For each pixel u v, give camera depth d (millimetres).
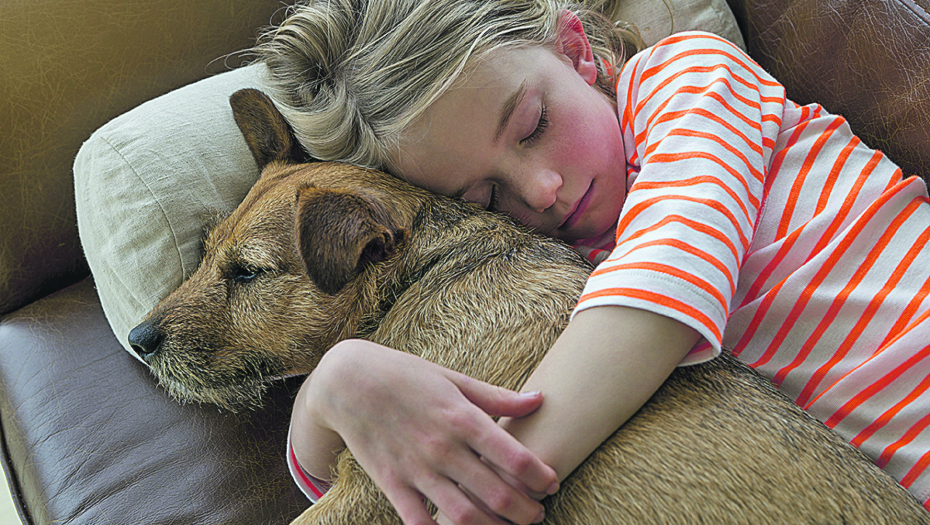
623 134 1033
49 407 1048
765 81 1054
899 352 763
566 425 650
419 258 857
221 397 907
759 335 849
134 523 896
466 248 858
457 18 881
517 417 677
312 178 910
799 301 823
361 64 917
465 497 623
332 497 734
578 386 662
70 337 1160
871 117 1062
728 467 654
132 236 983
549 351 707
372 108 908
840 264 827
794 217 899
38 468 986
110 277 1013
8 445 1062
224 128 1083
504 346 759
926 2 1006
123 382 1060
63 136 1218
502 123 872
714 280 692
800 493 647
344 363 693
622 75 1086
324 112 952
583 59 1051
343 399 673
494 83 871
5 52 1157
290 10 1337
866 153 936
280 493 920
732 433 680
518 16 935
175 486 928
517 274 825
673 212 748
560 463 644
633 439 672
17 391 1104
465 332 781
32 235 1244
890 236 838
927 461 730
